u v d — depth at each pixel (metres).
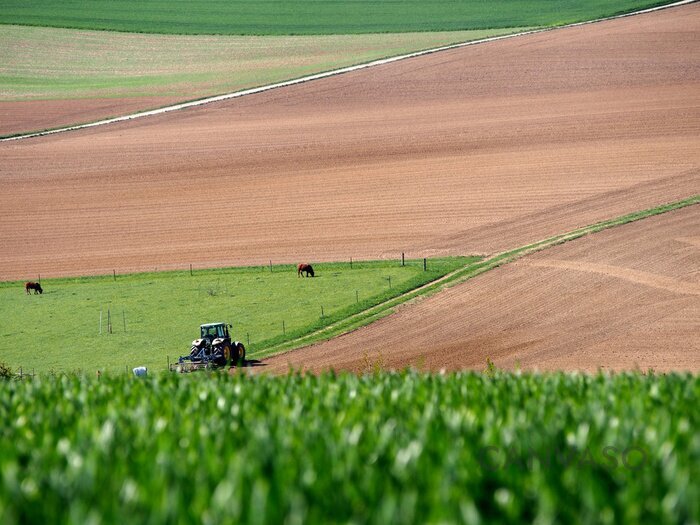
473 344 144.88
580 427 31.64
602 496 23.78
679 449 28.92
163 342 166.12
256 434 31.48
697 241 197.00
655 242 199.12
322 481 25.59
